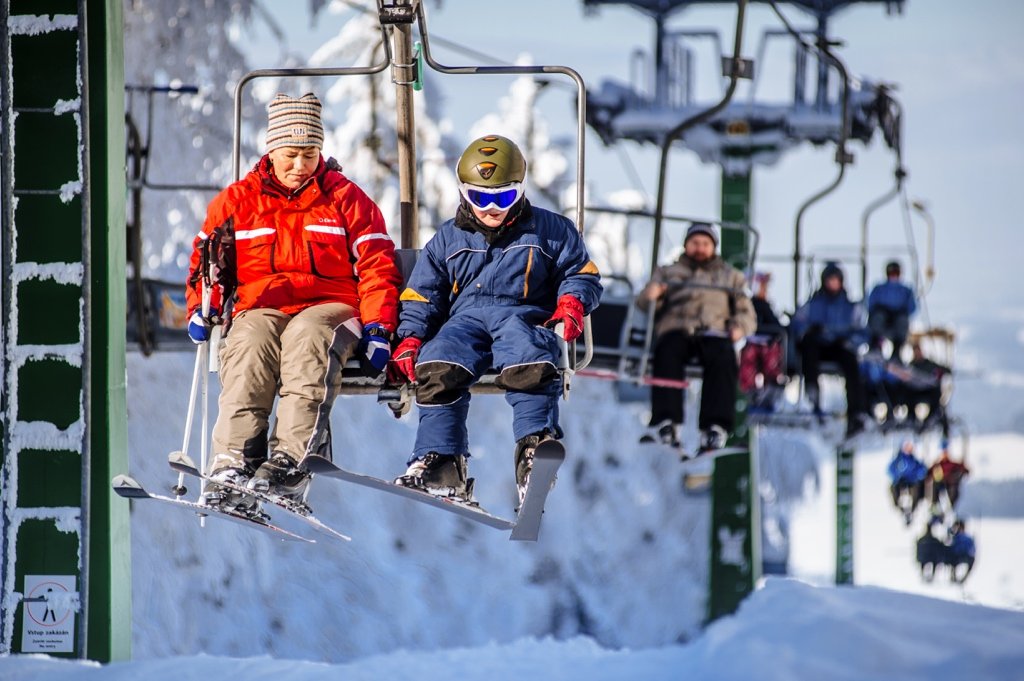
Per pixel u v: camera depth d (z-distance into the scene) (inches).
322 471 529.3
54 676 616.1
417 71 730.8
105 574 730.8
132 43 1863.9
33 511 718.5
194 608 1692.9
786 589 611.2
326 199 593.0
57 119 725.3
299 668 632.4
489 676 636.7
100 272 744.3
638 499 2792.8
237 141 644.1
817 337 1459.2
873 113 1697.8
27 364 722.8
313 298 593.9
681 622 2640.3
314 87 2448.3
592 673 623.2
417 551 2290.8
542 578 2600.9
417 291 577.0
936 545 2497.5
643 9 1745.8
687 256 1099.3
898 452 2481.5
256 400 584.4
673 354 1080.2
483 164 559.8
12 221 719.7
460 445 561.0
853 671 514.0
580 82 627.2
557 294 584.4
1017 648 523.5
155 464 1694.1
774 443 3543.3
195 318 593.3
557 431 558.9
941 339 1736.0
